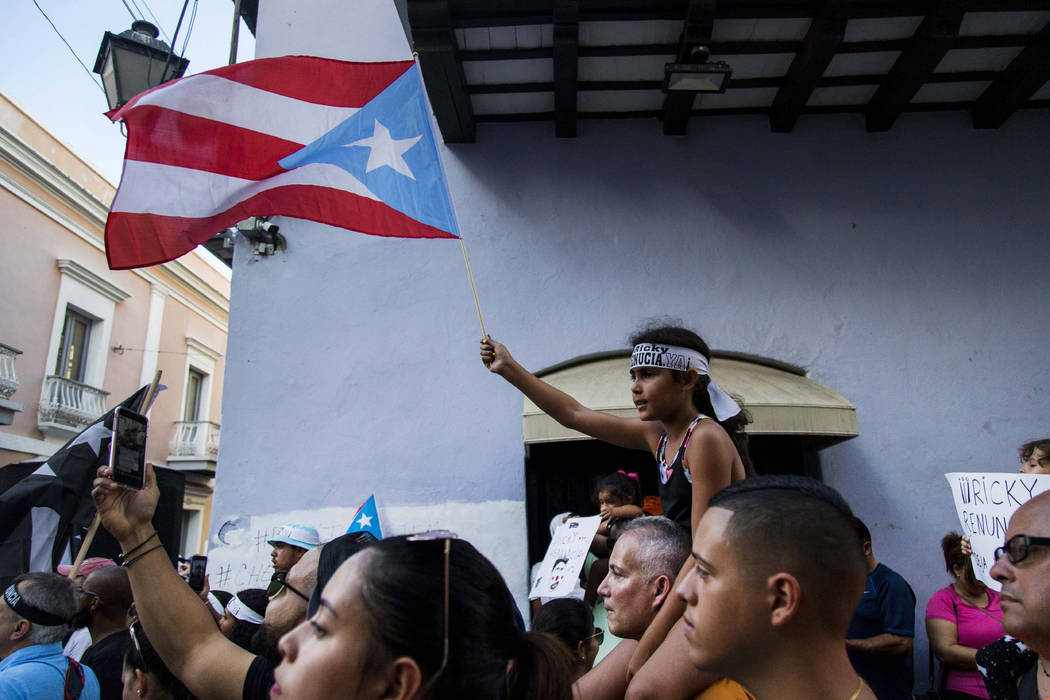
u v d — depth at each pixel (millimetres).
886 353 6320
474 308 6559
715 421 2604
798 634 1468
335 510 6215
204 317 20484
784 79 6344
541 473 6566
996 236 6547
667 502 2656
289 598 2709
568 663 1562
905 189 6660
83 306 15719
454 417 6348
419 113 4508
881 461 6098
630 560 2391
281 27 7348
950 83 6438
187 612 2053
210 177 4199
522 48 5977
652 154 6809
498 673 1366
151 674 2711
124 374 16922
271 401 6488
